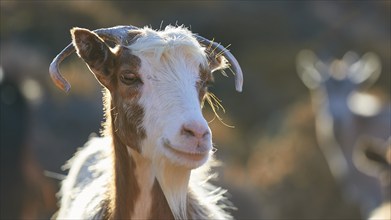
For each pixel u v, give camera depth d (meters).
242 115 31.53
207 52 8.12
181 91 7.44
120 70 7.66
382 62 38.38
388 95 33.19
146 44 7.57
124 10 33.66
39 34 28.09
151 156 7.54
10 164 13.70
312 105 24.41
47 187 14.14
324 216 21.86
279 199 22.06
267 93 33.78
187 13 36.66
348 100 23.06
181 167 7.48
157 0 35.22
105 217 8.14
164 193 7.70
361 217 21.30
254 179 22.62
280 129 26.11
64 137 20.12
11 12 28.50
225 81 32.56
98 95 23.64
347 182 21.75
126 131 7.68
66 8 29.27
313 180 22.22
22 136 13.91
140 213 7.93
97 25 29.61
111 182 8.12
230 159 24.58
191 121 7.25
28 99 15.00
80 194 8.65
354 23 42.84
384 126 22.48
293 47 38.72
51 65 7.61
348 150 22.39
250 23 38.75
